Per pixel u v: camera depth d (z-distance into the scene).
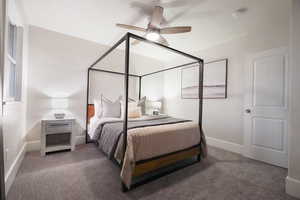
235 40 2.87
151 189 1.57
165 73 4.53
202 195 1.49
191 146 2.14
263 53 2.41
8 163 1.49
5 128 1.38
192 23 2.33
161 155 1.77
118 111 2.84
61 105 2.55
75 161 2.19
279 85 2.24
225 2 1.83
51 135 2.81
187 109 3.81
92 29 2.65
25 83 2.37
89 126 2.93
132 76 3.92
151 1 1.83
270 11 2.00
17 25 2.03
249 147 2.54
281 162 2.19
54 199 1.36
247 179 1.82
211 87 3.23
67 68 2.90
